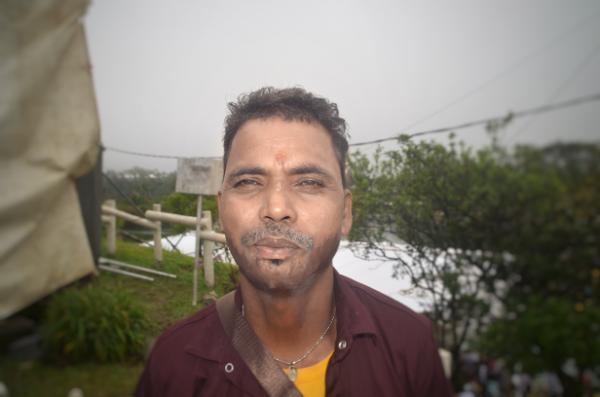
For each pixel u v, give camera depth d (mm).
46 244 1711
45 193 1664
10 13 1513
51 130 1673
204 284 1984
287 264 1093
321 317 1279
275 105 1200
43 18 1580
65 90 1707
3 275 1597
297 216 1098
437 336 1944
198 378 1206
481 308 1946
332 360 1207
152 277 2016
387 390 1206
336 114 1292
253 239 1099
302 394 1165
